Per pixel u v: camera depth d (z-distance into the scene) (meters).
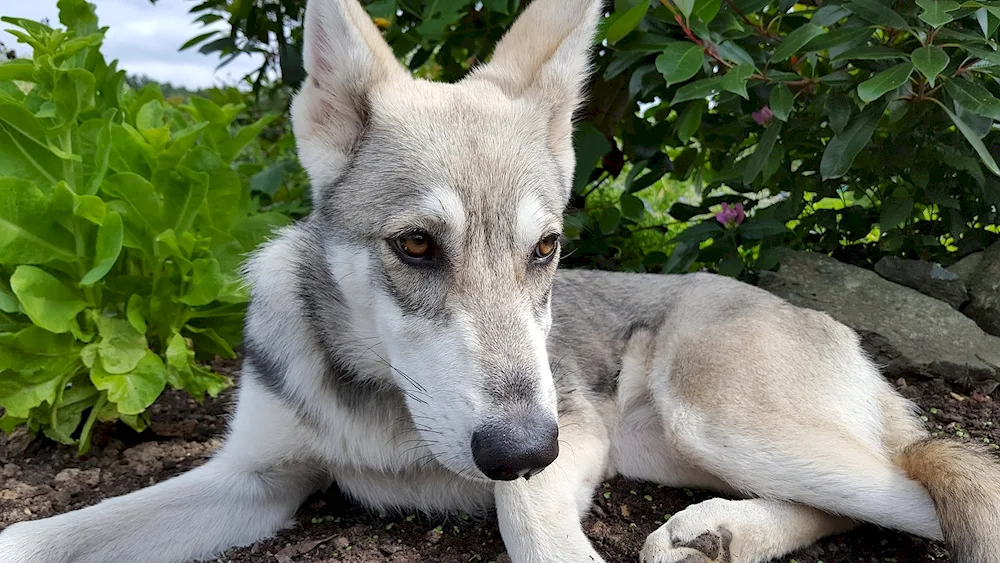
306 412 0.63
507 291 0.55
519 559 0.56
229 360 0.99
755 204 1.01
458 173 0.56
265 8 1.17
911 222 0.97
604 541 0.62
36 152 0.72
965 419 0.79
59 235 0.71
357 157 0.60
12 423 0.71
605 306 0.76
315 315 0.63
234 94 1.31
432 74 1.40
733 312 0.70
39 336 0.69
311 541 0.62
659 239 1.17
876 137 0.92
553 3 0.69
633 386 0.73
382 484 0.67
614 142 1.08
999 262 0.91
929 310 0.88
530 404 0.50
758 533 0.59
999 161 0.87
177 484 0.64
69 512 0.62
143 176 0.77
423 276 0.55
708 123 0.97
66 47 0.73
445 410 0.52
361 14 0.63
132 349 0.72
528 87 0.65
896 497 0.59
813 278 0.92
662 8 0.85
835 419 0.65
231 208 0.83
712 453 0.64
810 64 0.86
